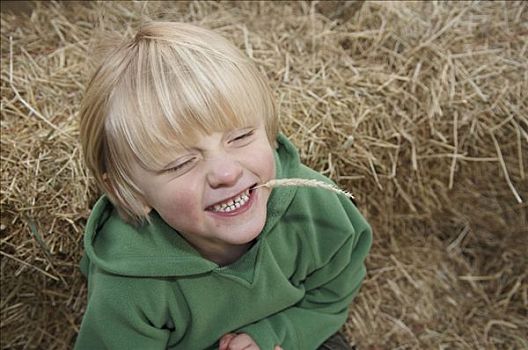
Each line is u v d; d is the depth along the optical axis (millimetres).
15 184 1369
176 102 925
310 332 1299
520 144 1552
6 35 1844
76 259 1460
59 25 1868
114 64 989
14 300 1521
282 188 1121
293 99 1544
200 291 1145
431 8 1755
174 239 1093
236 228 992
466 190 1692
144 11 1905
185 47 972
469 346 1646
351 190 1582
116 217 1148
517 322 1674
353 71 1637
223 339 1249
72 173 1392
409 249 1786
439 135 1548
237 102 941
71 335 1603
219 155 944
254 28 1852
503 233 1758
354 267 1304
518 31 1663
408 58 1649
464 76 1576
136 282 1099
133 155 979
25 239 1400
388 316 1697
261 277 1170
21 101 1534
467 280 1759
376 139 1523
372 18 1790
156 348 1166
